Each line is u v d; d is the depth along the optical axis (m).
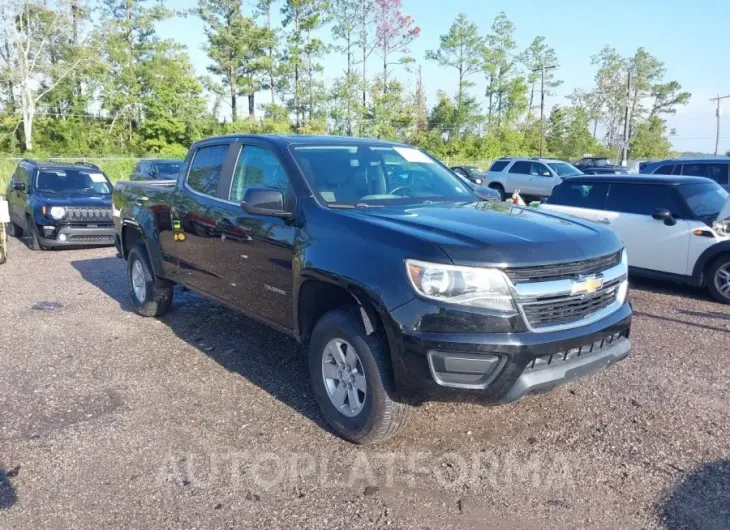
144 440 3.86
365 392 3.58
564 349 3.28
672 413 4.21
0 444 3.79
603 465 3.55
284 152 4.46
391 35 57.78
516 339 3.15
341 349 3.79
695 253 7.74
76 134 49.94
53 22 46.06
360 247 3.52
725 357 5.39
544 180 21.03
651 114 84.19
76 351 5.54
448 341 3.13
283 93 57.53
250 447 3.77
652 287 8.55
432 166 5.19
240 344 5.70
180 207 5.52
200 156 5.61
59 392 4.60
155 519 3.05
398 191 4.60
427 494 3.27
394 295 3.27
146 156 46.84
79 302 7.37
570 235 3.53
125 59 53.59
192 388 4.67
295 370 5.04
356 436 3.70
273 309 4.38
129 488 3.33
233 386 4.71
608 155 71.75
